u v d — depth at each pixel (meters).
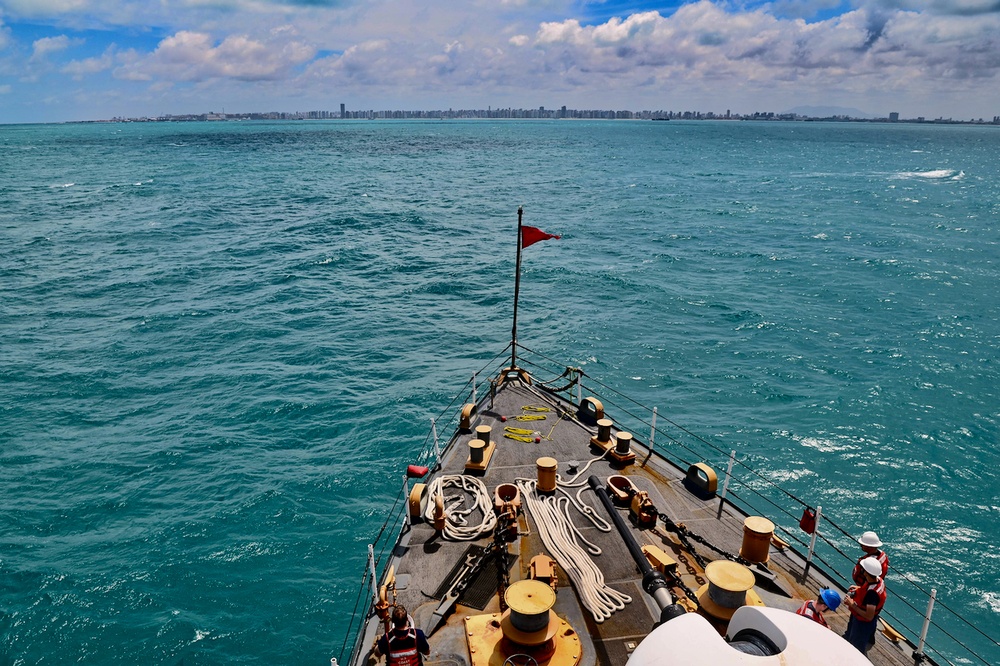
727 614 10.05
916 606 20.03
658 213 94.25
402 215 89.50
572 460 15.76
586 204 102.75
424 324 45.25
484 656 9.65
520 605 9.36
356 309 48.38
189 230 77.50
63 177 134.25
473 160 194.38
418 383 35.41
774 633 6.70
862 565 9.34
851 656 6.29
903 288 53.56
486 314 47.66
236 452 28.25
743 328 44.09
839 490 25.58
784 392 34.19
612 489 14.06
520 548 12.48
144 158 188.62
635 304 49.56
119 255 64.50
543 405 18.73
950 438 29.23
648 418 31.55
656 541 12.67
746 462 27.58
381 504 24.69
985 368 36.94
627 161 193.75
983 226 81.62
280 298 50.75
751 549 11.82
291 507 24.36
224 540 22.53
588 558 11.96
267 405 32.56
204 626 18.86
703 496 14.16
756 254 66.25
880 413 31.67
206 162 175.12
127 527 23.25
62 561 21.50
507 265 61.97
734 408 32.53
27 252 65.06
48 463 27.23
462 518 13.20
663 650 6.61
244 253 65.88
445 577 11.69
